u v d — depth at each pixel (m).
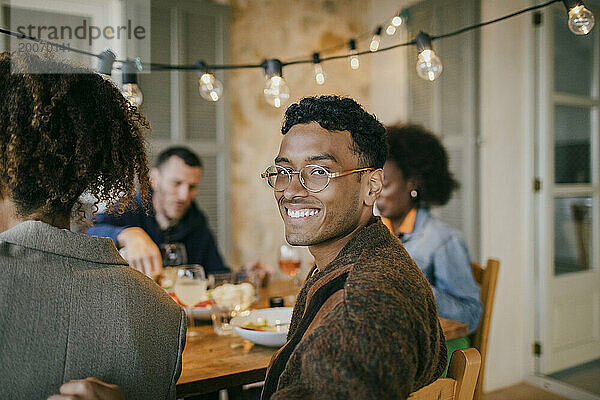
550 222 3.29
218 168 3.54
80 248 0.78
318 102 0.89
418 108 3.72
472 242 3.29
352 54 2.02
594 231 3.47
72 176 0.80
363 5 4.15
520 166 3.37
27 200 0.77
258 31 3.67
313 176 0.86
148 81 3.23
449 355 1.60
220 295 1.65
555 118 3.28
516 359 3.37
